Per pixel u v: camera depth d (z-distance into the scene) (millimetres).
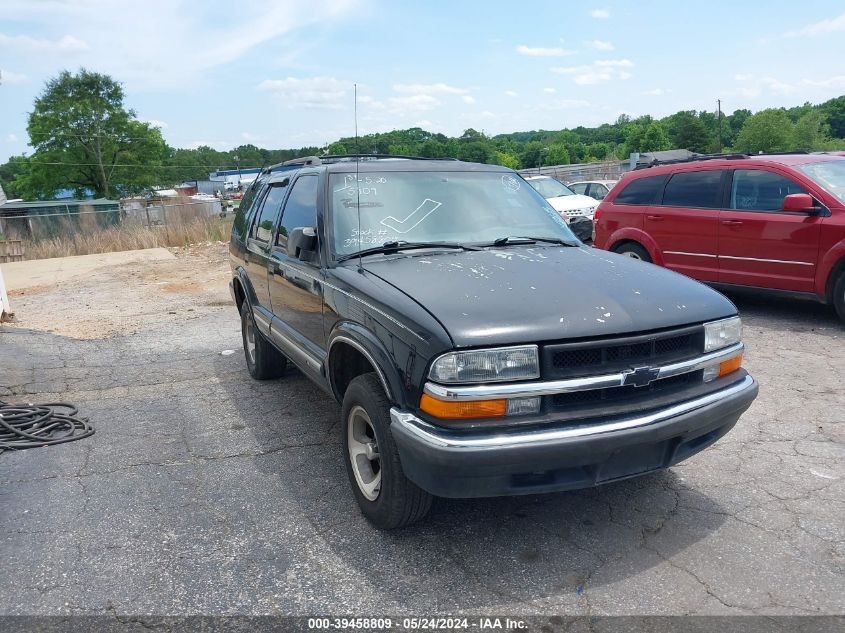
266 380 6277
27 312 10383
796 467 4047
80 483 4207
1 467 4496
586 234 5016
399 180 4453
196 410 5523
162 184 70312
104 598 2990
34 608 2928
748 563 3096
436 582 3029
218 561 3260
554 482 2930
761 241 7402
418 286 3318
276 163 6398
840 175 7312
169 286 12656
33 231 23688
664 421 2963
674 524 3455
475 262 3699
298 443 4730
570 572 3072
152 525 3641
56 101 62969
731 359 3346
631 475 3057
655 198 8625
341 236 4047
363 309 3389
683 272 8297
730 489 3805
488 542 3344
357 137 4941
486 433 2805
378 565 3178
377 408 3225
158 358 7238
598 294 3186
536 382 2852
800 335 6914
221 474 4266
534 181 17172
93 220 22828
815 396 5215
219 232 21875
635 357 3023
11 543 3494
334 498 3885
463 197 4488
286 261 4652
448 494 2908
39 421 5203
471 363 2818
